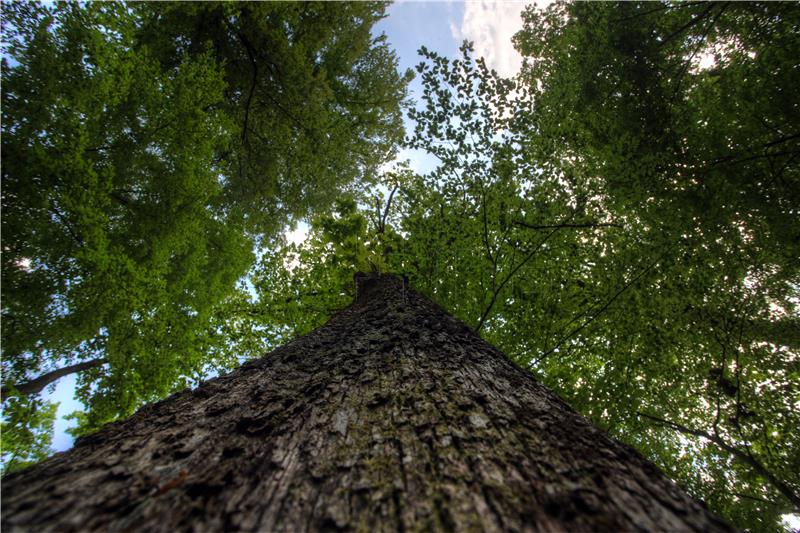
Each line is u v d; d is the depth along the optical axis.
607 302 5.70
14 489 0.84
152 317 5.12
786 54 6.05
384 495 0.87
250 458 1.03
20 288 4.06
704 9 6.80
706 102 7.11
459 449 1.05
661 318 5.80
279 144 9.80
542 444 1.09
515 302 5.95
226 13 6.95
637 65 7.46
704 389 6.36
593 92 7.88
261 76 8.80
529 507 0.81
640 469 0.99
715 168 6.59
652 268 5.68
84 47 4.13
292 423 1.25
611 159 5.85
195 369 6.25
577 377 6.20
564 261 6.09
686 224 6.41
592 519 0.77
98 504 0.80
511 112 5.20
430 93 5.05
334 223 6.44
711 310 6.06
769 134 6.41
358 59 11.51
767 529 6.39
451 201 6.03
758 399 6.20
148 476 0.93
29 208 3.96
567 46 8.41
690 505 0.86
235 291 7.57
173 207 5.44
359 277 5.57
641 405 6.46
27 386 4.43
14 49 3.68
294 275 7.34
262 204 10.91
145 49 5.09
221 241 7.86
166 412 1.38
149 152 5.33
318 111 9.12
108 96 4.36
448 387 1.54
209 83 5.74
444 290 6.46
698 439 6.80
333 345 2.28
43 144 3.87
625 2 7.27
